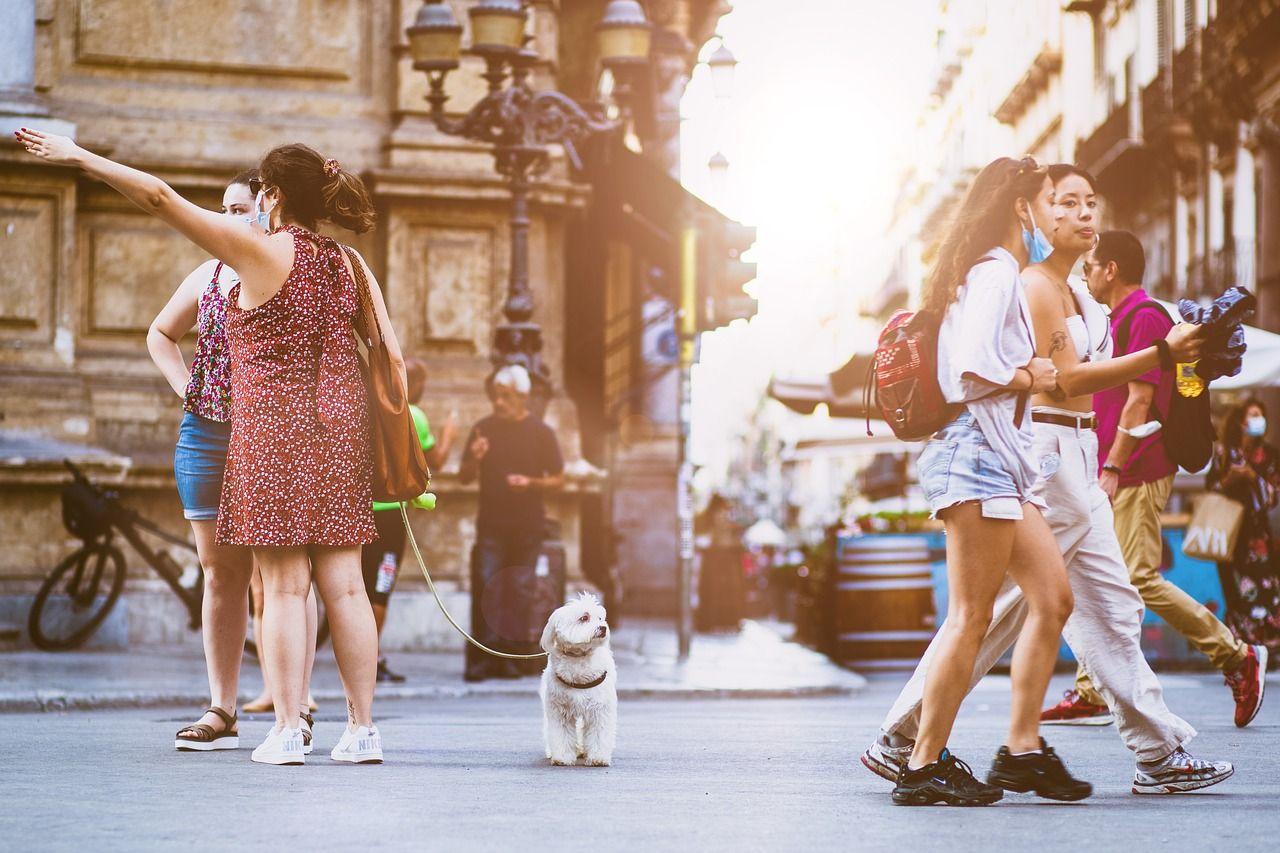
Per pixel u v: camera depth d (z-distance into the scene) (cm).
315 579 790
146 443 1862
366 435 777
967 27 5875
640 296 3200
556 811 636
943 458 657
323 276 771
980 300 649
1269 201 3456
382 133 1953
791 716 1191
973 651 660
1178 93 3744
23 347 1802
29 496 1709
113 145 1883
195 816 610
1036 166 670
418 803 653
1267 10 3250
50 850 534
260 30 1934
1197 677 1580
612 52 1766
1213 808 664
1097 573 732
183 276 1900
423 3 1950
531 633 1501
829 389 2097
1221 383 1708
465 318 1950
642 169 1977
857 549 1773
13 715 1154
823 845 555
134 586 1803
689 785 731
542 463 1521
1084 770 812
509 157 1675
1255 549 1620
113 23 1898
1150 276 4219
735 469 12388
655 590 3228
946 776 664
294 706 789
